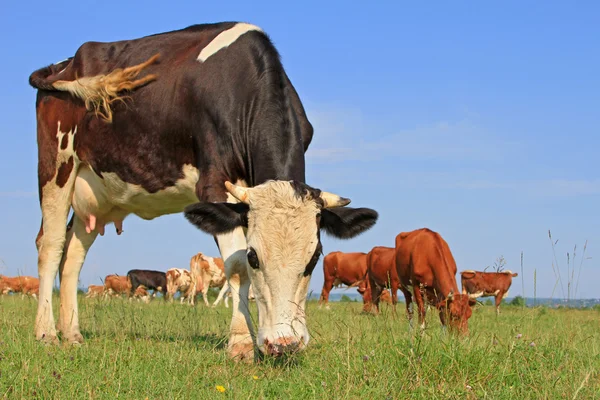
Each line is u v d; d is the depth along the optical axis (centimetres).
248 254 591
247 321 672
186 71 775
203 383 537
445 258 1075
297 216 586
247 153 717
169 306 1541
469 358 554
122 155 816
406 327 759
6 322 895
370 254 1766
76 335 833
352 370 543
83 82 816
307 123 800
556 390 499
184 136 766
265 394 520
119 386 494
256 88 722
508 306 2302
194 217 617
